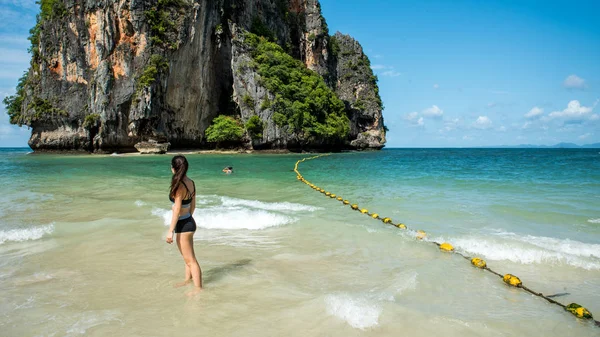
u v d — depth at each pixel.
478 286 5.20
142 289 4.93
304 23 76.50
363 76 82.25
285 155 48.22
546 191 13.65
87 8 47.69
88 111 48.16
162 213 9.34
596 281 5.36
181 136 53.62
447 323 4.10
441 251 6.66
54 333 3.79
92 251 6.48
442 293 4.96
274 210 10.16
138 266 5.79
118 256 6.24
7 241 7.04
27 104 49.72
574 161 38.25
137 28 47.09
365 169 25.31
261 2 66.56
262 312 4.29
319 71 76.25
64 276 5.37
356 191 13.94
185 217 5.06
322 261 6.11
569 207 10.48
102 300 4.59
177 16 49.81
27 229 7.68
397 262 6.10
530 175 20.20
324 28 77.81
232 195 12.95
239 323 4.04
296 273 5.56
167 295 4.76
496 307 4.59
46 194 12.67
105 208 10.08
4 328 3.88
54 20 49.12
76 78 48.72
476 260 5.97
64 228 7.92
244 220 8.72
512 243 6.97
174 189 4.93
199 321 4.08
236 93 55.44
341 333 3.85
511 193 13.19
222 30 55.97
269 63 56.16
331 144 62.84
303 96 57.50
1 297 4.65
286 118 54.12
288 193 13.57
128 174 20.55
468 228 8.20
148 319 4.12
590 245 6.86
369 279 5.35
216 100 57.81
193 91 53.09
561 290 5.09
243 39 56.28
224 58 58.31
